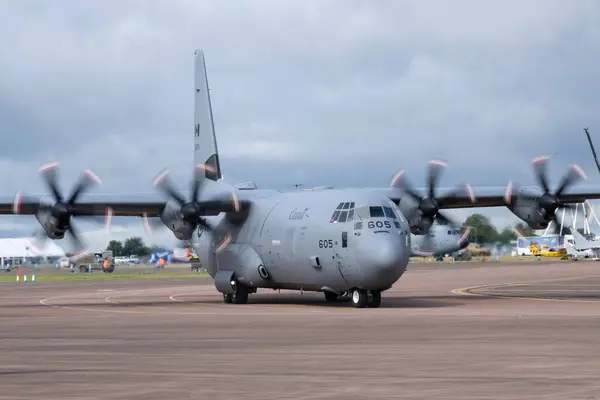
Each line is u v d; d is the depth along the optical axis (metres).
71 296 73.75
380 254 49.28
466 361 24.47
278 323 39.28
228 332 34.75
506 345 28.30
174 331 35.53
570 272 119.38
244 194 61.53
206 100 67.62
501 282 91.81
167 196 58.25
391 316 42.78
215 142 66.88
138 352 27.72
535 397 18.56
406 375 21.97
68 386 20.67
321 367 23.64
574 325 35.78
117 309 52.94
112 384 20.94
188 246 61.69
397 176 59.06
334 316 43.50
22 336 33.84
